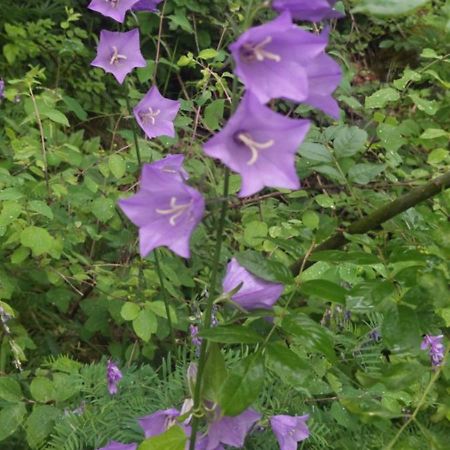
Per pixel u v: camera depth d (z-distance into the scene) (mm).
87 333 651
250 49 234
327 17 240
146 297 599
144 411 493
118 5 427
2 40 890
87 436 479
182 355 557
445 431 473
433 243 320
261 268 285
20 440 529
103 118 938
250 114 229
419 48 1070
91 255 691
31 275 612
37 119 609
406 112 870
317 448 490
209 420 323
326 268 420
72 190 633
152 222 264
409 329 270
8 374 578
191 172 569
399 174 664
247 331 266
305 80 230
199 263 641
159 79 996
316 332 268
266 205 645
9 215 521
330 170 416
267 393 505
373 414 291
